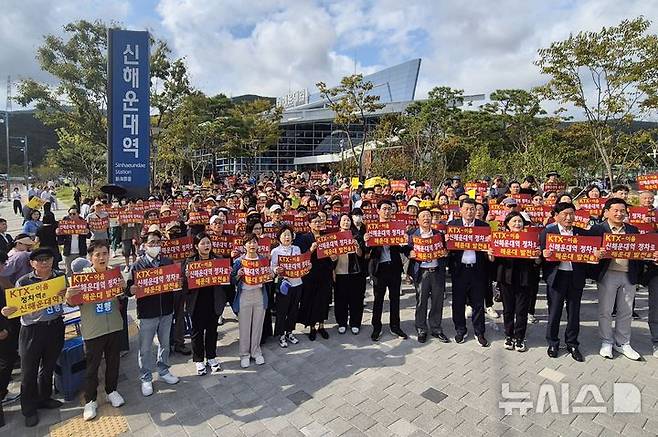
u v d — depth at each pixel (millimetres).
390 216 6645
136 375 5664
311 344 6551
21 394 4551
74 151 34219
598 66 14555
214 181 26906
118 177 14398
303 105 62469
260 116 38625
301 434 4332
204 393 5168
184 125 25266
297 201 13156
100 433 4410
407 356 6020
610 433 4230
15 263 6012
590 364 5633
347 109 25688
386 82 62344
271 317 7250
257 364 5887
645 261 5934
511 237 5824
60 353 4930
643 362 5648
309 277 6609
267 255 6469
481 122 32312
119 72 14211
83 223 10266
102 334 4699
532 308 7160
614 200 5707
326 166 50375
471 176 25766
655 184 10070
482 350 6152
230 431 4406
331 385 5281
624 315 5820
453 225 6359
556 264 5777
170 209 10969
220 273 5551
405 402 4855
